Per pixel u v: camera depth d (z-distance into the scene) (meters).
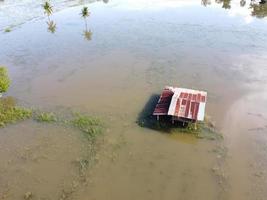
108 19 75.88
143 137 33.12
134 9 83.81
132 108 38.50
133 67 50.00
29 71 49.81
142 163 29.58
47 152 31.14
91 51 57.22
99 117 36.59
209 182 27.30
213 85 43.38
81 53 56.50
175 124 34.75
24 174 28.52
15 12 83.75
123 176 28.12
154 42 60.22
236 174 28.03
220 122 35.09
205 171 28.50
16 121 36.06
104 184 27.31
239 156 30.12
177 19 73.88
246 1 88.88
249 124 34.72
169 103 35.91
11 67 51.47
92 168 29.03
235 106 38.12
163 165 29.31
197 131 33.53
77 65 51.59
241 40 59.88
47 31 68.75
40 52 57.34
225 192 26.23
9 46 60.59
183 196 26.00
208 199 25.67
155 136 33.25
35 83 45.81
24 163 29.80
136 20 74.25
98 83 45.22
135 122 35.66
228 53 54.00
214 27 67.62
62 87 44.41
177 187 26.89
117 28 69.19
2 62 53.44
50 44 61.22
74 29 69.50
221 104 38.59
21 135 33.66
